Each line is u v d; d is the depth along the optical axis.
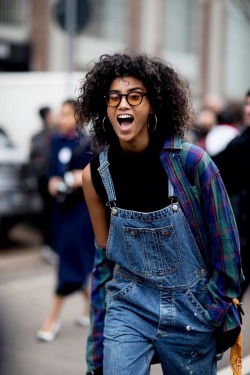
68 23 9.55
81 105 2.85
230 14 25.52
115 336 2.70
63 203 5.52
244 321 5.92
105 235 2.89
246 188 4.53
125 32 20.66
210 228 2.67
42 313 6.25
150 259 2.68
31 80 11.30
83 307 6.49
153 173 2.66
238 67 26.88
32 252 9.11
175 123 2.72
